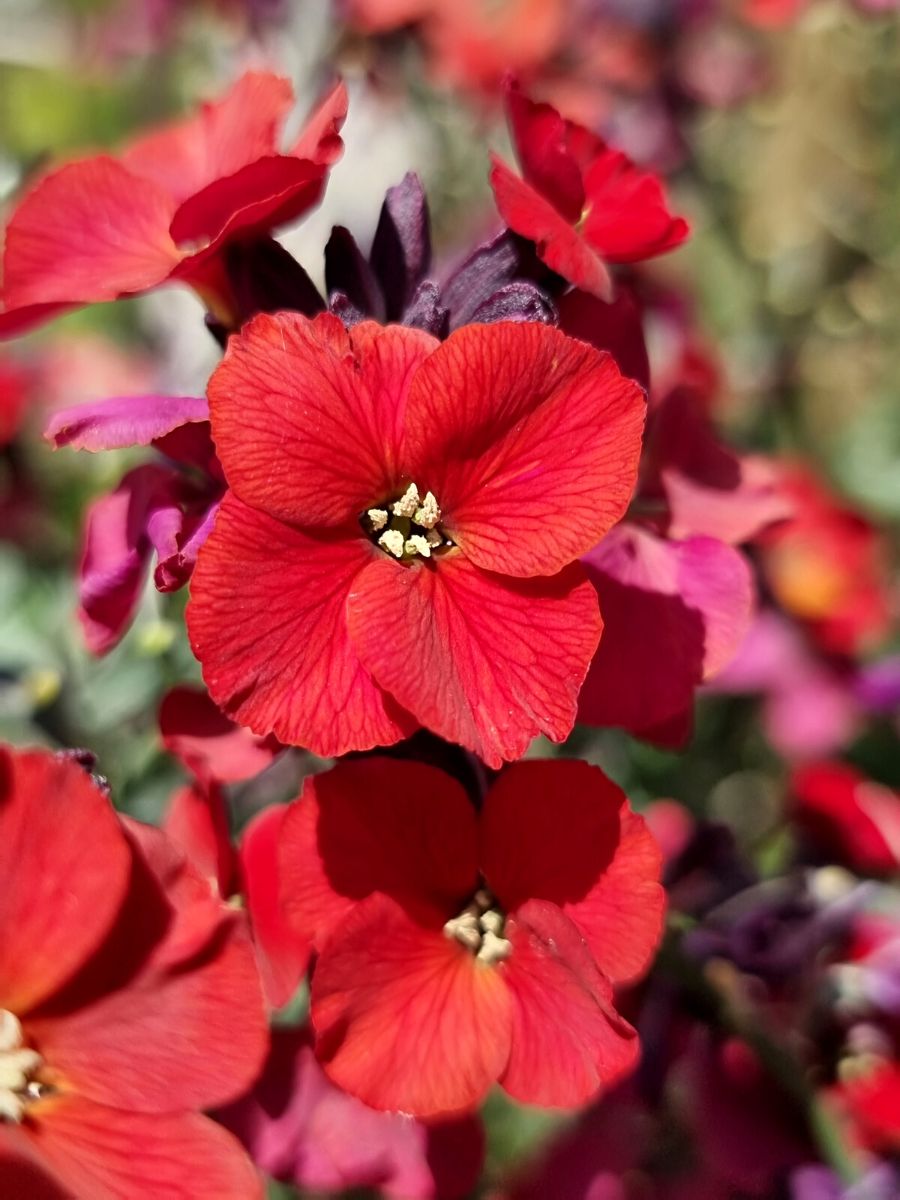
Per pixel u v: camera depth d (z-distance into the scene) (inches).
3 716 4.7
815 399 8.3
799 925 3.8
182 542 2.9
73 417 2.9
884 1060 3.9
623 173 3.3
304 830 2.8
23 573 5.6
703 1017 3.6
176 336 7.2
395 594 2.6
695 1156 4.3
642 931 2.8
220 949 2.6
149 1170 2.6
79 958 2.6
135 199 3.4
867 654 6.6
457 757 3.0
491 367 2.6
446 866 2.9
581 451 2.6
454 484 2.7
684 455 3.7
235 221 2.9
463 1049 2.8
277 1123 3.2
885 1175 3.9
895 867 4.2
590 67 7.4
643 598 3.2
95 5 9.8
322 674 2.6
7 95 9.1
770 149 9.0
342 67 7.0
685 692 3.2
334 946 2.7
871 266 8.2
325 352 2.6
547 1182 4.4
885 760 6.3
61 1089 2.6
